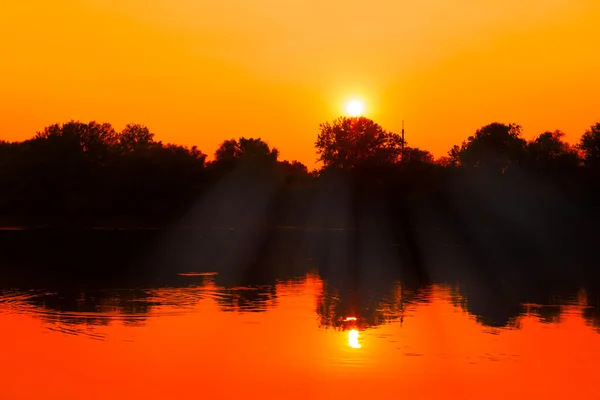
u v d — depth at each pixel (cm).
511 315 4303
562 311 4491
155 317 4072
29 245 9662
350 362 3061
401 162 13662
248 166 13900
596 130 13975
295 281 6044
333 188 13162
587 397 2623
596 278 6525
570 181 11619
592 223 11350
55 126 15912
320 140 19138
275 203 13788
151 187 13150
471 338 3581
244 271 6856
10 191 13262
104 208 13150
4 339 3444
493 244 10975
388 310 4456
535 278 6500
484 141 13950
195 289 5391
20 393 2608
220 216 13638
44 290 5244
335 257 8650
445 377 2848
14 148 15862
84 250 9062
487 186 11750
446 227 12044
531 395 2648
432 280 6250
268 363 3039
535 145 12962
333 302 4781
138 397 2580
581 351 3303
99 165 14088
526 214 11581
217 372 2894
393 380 2819
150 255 8550
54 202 13400
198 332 3641
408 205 12281
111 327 3756
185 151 14625
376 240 11475
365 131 18800
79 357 3106
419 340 3522
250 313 4250
